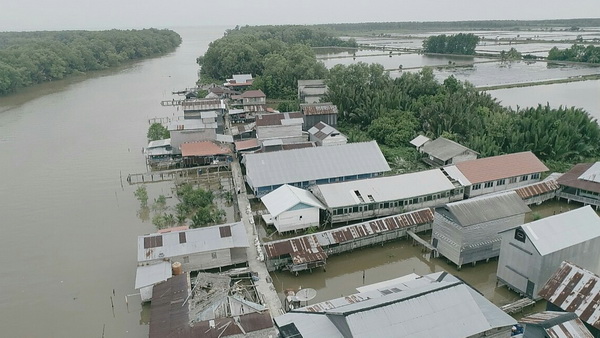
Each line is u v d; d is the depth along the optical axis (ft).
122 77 551.59
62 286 130.41
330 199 162.30
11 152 251.60
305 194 168.55
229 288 114.11
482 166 187.32
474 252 135.13
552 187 181.78
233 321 101.04
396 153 235.40
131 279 133.69
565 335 82.43
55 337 109.91
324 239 142.20
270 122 244.22
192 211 180.34
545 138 215.31
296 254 134.82
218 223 167.84
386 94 295.48
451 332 86.02
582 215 125.29
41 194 195.62
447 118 251.19
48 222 170.19
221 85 440.45
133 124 310.65
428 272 138.00
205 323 100.42
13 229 164.45
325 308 99.71
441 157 212.02
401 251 149.89
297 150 197.57
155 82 505.25
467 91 301.63
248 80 435.53
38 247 152.05
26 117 335.06
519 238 118.42
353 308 89.71
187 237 135.33
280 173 186.91
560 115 237.45
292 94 402.93
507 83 454.81
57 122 318.24
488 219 132.67
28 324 114.52
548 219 121.19
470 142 228.43
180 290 112.98
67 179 212.64
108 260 143.95
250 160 190.49
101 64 630.33
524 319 91.56
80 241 156.35
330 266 141.79
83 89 464.65
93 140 273.75
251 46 529.04
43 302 123.24
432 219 155.33
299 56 428.97
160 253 129.70
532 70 556.92
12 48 579.48
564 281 103.60
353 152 201.57
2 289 128.98
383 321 84.79
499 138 229.25
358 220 166.09
